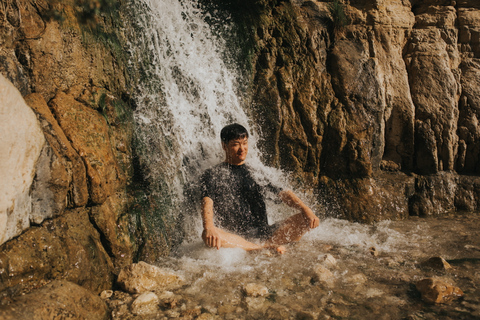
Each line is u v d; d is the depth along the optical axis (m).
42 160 2.22
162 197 3.35
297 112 4.28
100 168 2.67
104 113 3.01
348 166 4.23
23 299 1.87
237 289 2.53
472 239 3.43
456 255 3.06
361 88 4.33
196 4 4.35
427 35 4.69
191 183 3.54
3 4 2.38
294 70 4.38
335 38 4.61
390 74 4.54
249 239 3.21
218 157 4.07
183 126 3.87
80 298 2.10
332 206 4.13
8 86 2.00
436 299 2.31
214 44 4.38
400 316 2.18
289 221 3.20
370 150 4.34
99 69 3.10
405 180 4.34
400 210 4.21
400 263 2.92
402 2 4.77
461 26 4.73
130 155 3.18
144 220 3.06
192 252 3.12
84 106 2.82
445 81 4.51
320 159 4.29
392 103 4.48
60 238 2.28
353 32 4.61
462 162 4.53
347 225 3.89
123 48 3.39
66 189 2.40
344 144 4.22
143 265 2.61
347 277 2.66
